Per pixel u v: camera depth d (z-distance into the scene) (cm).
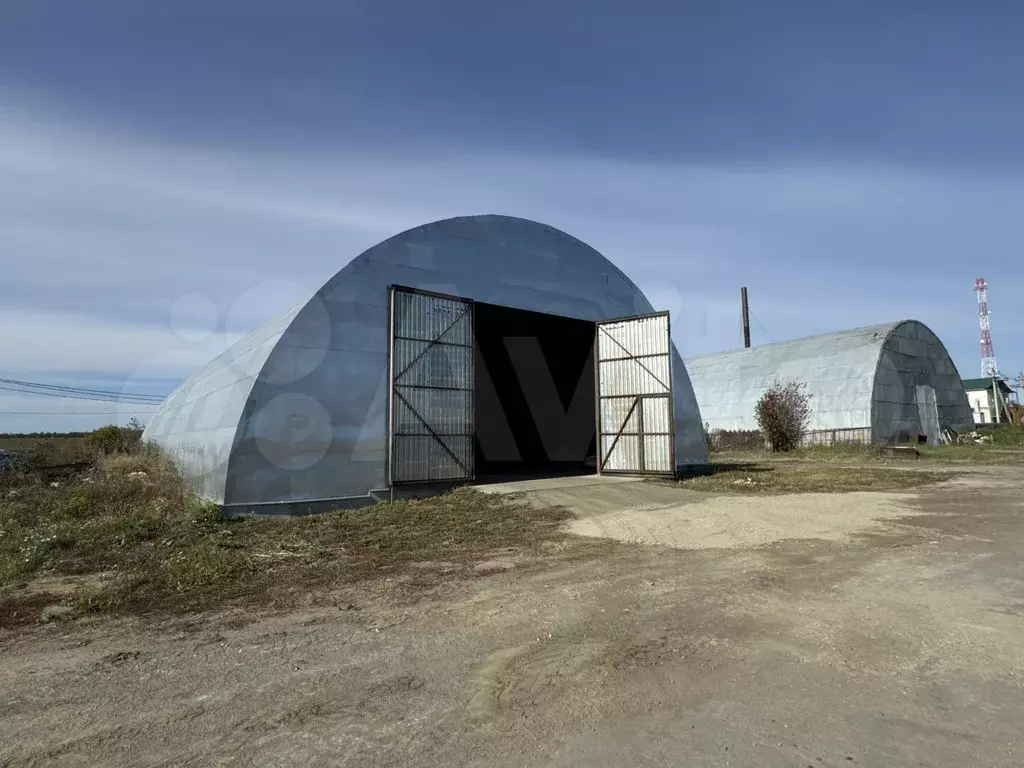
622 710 385
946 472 1788
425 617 574
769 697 398
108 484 1374
